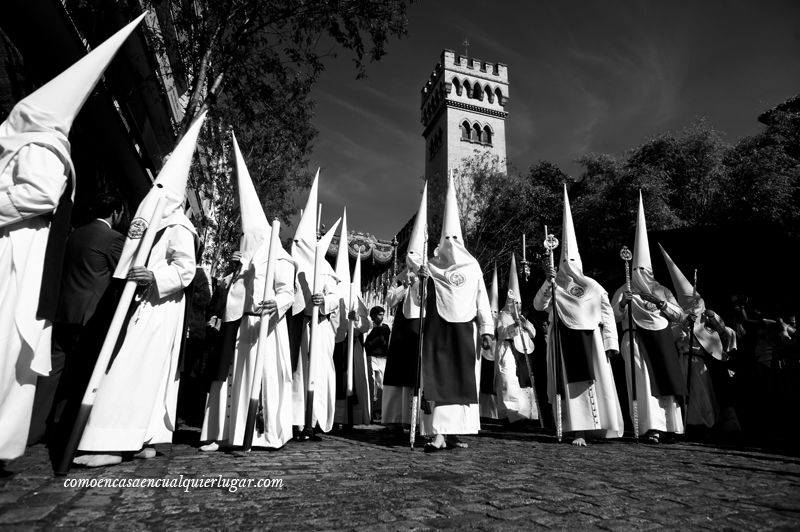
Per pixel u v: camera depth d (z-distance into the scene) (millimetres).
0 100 4508
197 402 7215
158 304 3594
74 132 6082
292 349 5453
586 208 18391
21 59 4781
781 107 18188
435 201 26203
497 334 8516
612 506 2680
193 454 4000
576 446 5488
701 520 2453
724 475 3742
